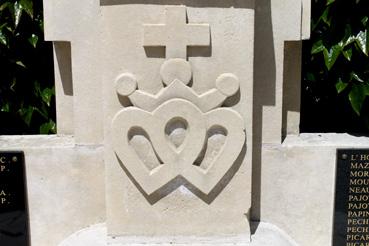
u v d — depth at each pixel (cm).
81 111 259
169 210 249
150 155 244
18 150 259
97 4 249
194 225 251
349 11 259
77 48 253
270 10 249
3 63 287
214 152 244
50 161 261
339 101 287
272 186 264
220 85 236
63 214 267
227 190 248
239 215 250
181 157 242
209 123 239
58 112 270
